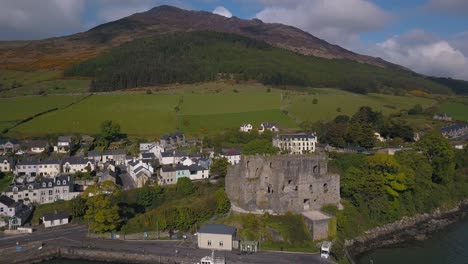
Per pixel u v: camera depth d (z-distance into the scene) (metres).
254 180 146.50
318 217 138.38
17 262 128.12
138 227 147.62
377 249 141.75
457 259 134.00
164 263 125.62
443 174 195.88
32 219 171.00
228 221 143.25
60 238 145.12
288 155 149.00
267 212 143.00
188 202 166.75
